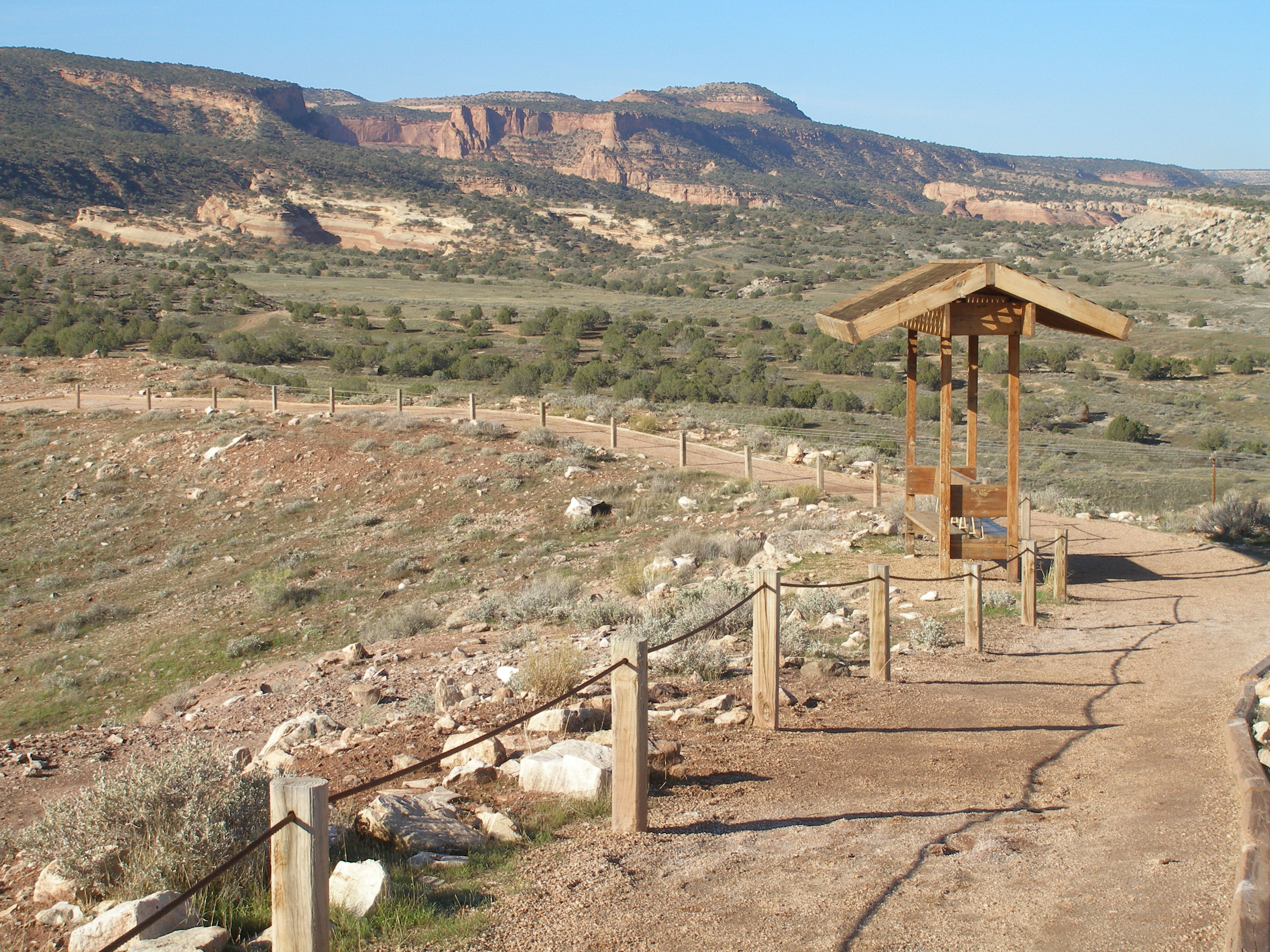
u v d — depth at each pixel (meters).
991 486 13.73
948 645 10.98
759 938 4.20
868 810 5.96
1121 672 9.52
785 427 42.47
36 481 30.55
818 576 14.70
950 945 4.04
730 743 7.52
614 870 5.00
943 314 13.10
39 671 18.67
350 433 31.94
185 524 27.09
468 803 6.32
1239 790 5.47
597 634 12.45
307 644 18.00
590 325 87.88
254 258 166.25
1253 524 18.86
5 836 6.62
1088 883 4.57
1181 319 104.88
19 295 83.56
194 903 4.67
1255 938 3.52
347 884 4.62
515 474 27.50
